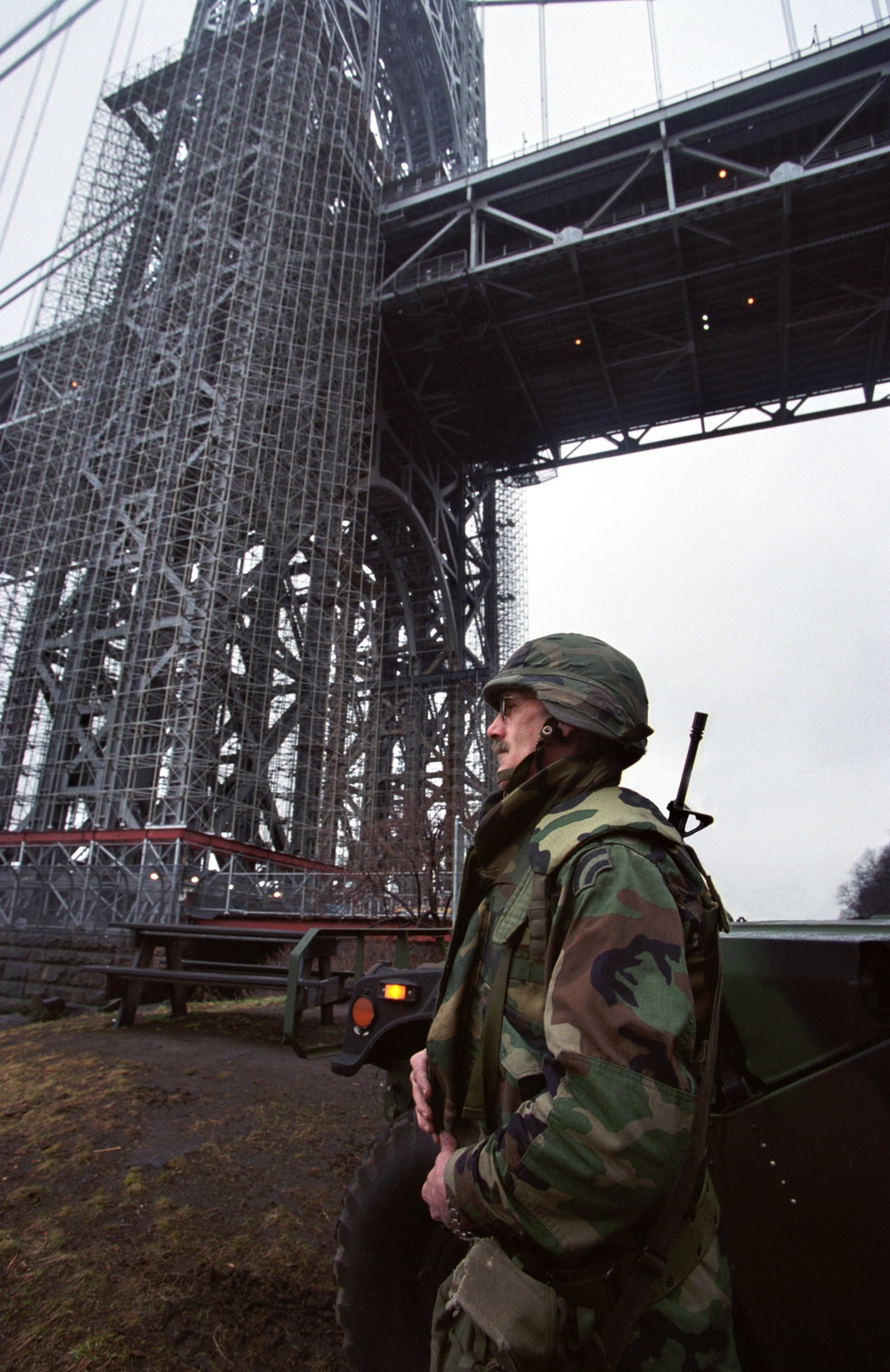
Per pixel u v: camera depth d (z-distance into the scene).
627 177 36.28
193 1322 2.62
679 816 1.75
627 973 1.14
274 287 31.23
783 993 1.79
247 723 30.66
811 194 33.56
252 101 34.72
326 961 7.73
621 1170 1.02
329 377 33.12
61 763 28.59
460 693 48.38
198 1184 3.73
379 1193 2.24
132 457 31.84
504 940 1.42
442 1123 1.55
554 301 40.34
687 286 39.38
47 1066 5.98
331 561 34.06
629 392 49.00
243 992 12.05
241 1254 3.07
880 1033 1.63
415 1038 2.71
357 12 44.53
